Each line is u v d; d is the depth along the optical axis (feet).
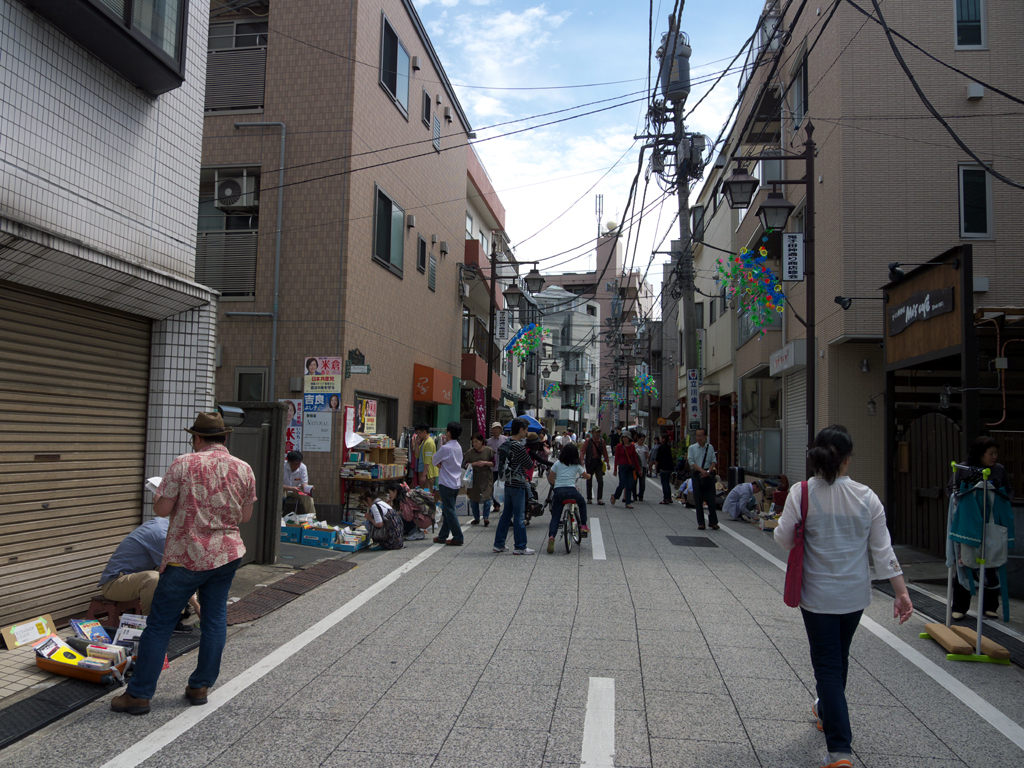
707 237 93.35
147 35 21.42
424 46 58.44
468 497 45.83
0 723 13.70
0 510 18.11
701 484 42.42
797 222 53.83
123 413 22.86
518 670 17.10
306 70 44.21
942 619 22.84
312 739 13.28
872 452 44.09
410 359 55.93
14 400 18.60
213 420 15.70
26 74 17.89
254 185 44.14
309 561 29.76
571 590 25.54
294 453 37.52
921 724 14.39
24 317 18.98
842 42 42.91
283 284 43.14
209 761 12.39
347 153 43.39
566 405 195.93
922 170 41.98
